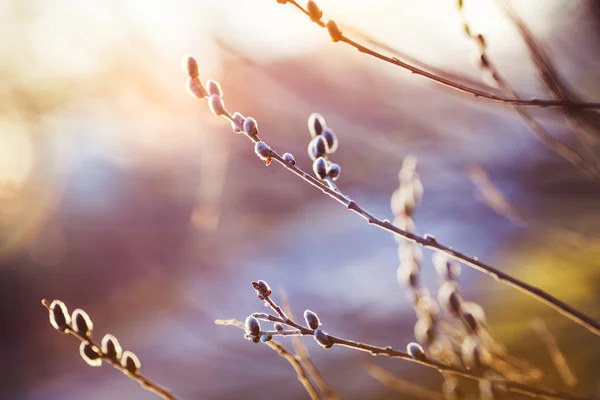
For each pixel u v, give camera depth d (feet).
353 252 33.91
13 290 43.06
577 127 5.58
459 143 9.66
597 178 5.56
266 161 4.04
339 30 4.06
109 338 4.66
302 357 5.72
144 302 39.01
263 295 4.14
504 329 13.35
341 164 10.63
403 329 16.53
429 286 17.22
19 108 22.54
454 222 14.47
